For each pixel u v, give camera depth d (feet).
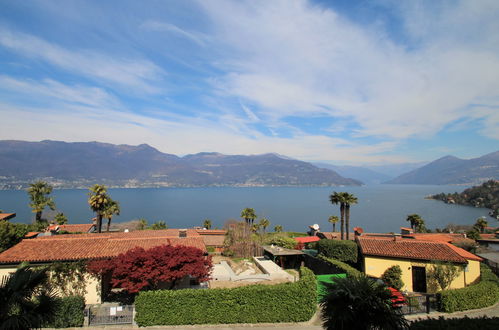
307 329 57.11
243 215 223.71
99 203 157.69
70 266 68.33
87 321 56.34
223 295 59.57
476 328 36.04
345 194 157.28
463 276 80.33
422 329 36.70
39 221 197.26
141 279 59.36
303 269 72.74
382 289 37.88
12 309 34.06
